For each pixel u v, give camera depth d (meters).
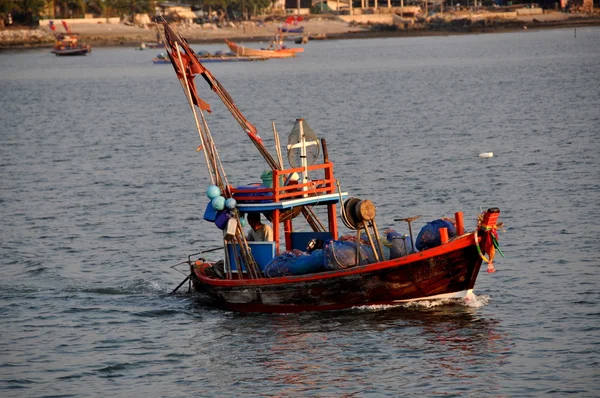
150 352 51.94
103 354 51.78
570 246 70.25
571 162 110.00
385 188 98.94
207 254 74.19
